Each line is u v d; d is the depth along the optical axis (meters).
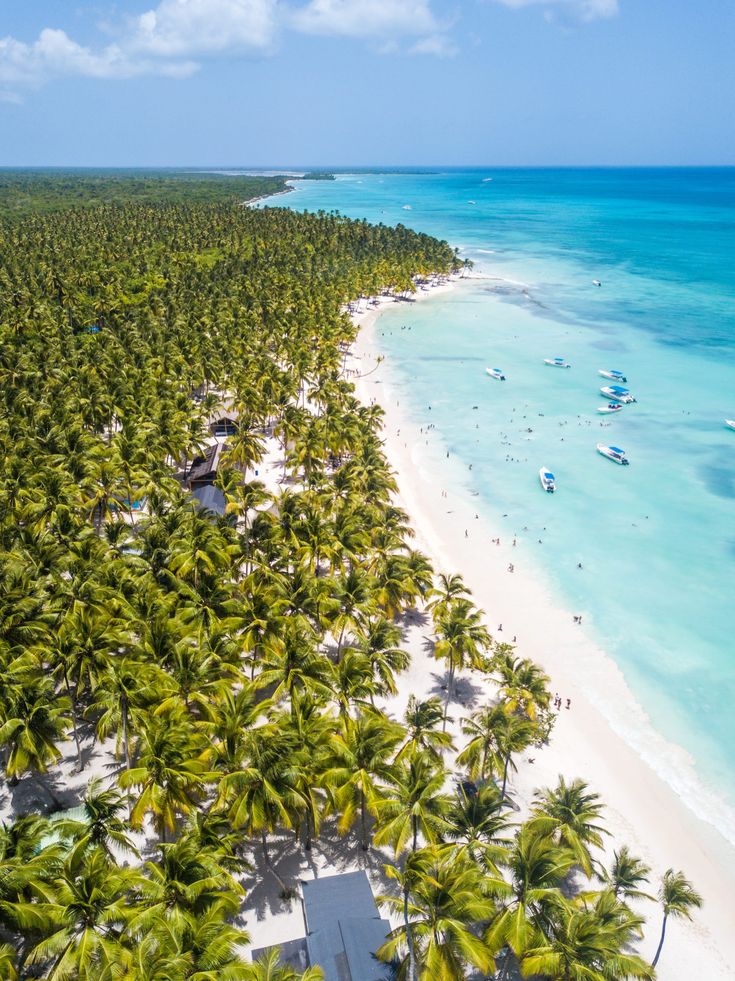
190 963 24.84
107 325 132.50
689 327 165.38
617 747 48.91
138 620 44.00
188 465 88.25
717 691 54.75
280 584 50.03
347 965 30.44
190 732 36.53
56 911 26.80
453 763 45.53
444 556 72.75
